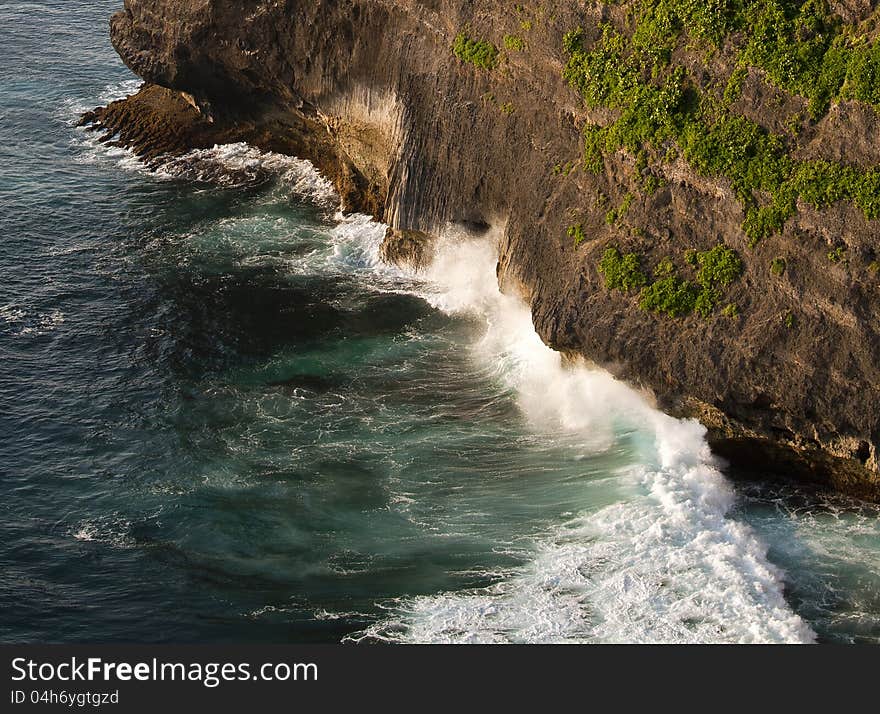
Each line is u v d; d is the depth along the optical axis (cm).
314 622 4094
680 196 4722
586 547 4350
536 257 5159
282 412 5219
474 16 5541
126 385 5412
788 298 4422
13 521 4597
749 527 4409
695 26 4741
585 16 5072
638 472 4675
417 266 6234
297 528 4544
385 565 4344
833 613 4078
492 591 4184
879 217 4294
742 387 4444
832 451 4416
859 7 4484
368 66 6200
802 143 4494
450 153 5772
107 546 4481
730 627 3978
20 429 5112
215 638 4050
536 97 5300
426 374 5475
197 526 4566
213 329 5828
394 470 4841
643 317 4659
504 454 4900
